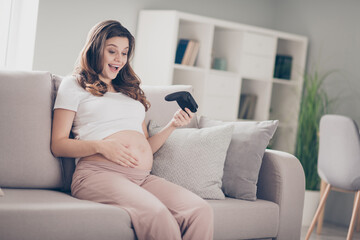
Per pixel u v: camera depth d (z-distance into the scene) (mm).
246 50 4773
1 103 2104
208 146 2445
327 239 3936
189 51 4531
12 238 1682
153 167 2408
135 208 1920
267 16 5461
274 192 2549
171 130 2418
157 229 1864
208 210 2018
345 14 4781
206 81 4566
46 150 2150
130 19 4500
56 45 4082
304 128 4480
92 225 1827
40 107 2176
